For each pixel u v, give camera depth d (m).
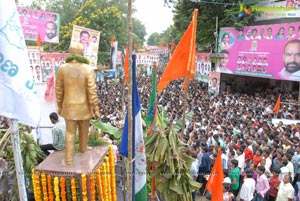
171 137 7.12
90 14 41.66
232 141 12.70
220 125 15.34
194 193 11.57
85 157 6.51
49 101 10.85
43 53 23.25
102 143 7.46
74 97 6.16
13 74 4.72
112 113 18.39
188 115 9.52
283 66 22.08
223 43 27.20
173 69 7.29
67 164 6.16
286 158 10.73
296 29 20.88
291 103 20.48
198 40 30.52
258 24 26.42
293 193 9.53
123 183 7.81
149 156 7.09
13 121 4.80
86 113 6.27
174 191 7.11
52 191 5.95
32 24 24.19
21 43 4.84
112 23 41.09
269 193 10.52
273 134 13.18
